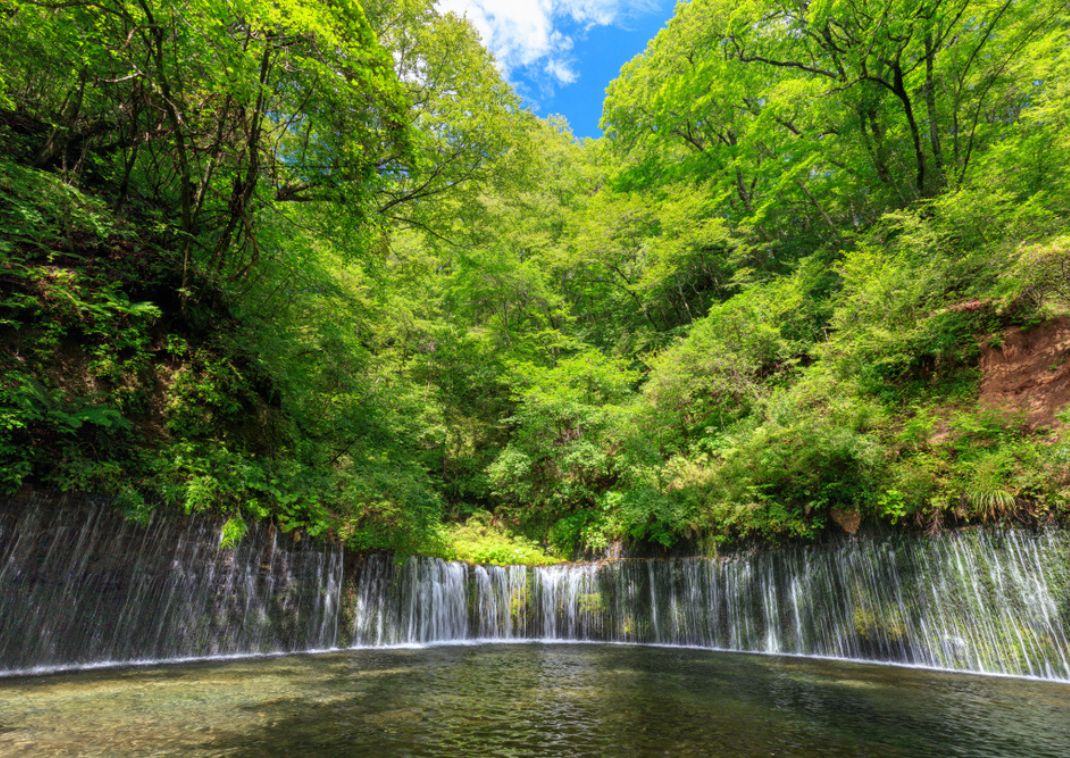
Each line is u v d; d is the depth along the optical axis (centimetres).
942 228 1127
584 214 2297
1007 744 397
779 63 1841
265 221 1052
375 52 888
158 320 885
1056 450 768
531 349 1981
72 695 467
